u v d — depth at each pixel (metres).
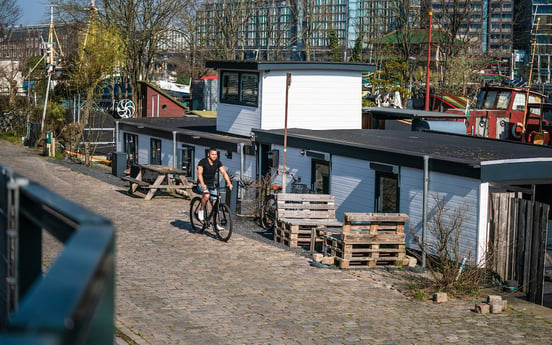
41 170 28.84
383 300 12.12
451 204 15.19
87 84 40.03
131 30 50.47
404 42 68.31
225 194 20.50
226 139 24.41
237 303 11.30
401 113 31.39
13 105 44.97
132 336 9.23
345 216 14.45
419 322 10.98
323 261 14.47
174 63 95.44
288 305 11.37
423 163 15.82
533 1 147.50
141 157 31.19
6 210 3.87
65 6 49.44
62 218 2.68
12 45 74.69
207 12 73.75
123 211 19.94
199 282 12.49
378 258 14.59
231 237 16.88
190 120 33.22
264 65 24.89
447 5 70.62
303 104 26.05
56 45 57.97
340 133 22.36
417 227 16.17
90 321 1.51
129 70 51.12
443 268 13.41
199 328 9.88
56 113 41.19
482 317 11.59
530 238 13.23
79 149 36.25
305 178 20.45
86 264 1.62
